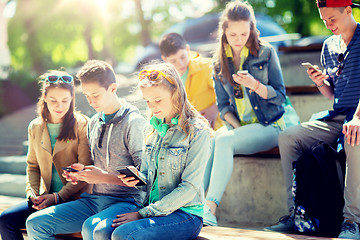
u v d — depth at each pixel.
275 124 3.61
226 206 3.84
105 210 2.69
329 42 3.36
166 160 2.49
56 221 2.84
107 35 22.22
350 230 2.74
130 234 2.25
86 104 6.65
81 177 2.66
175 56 3.97
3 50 22.59
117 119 2.84
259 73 3.52
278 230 3.18
